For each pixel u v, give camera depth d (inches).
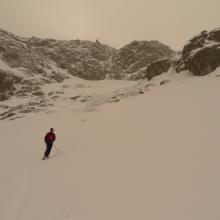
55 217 335.9
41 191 430.9
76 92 2436.0
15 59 2896.2
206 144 453.7
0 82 2337.6
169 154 453.4
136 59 3826.3
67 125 1209.4
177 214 281.1
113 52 4197.8
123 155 517.3
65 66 3484.3
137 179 384.8
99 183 406.6
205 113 696.4
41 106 1959.9
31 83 2564.0
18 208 382.3
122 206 323.9
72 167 520.1
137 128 763.4
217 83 1124.5
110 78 3452.3
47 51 3676.2
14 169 611.8
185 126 621.3
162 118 799.1
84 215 325.4
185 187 328.5
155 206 305.6
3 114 1872.5
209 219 259.6
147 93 1497.3
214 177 331.6
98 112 1334.9
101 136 812.6
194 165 381.7
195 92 1074.7
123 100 1590.8
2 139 1163.9
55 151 770.8
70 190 407.8
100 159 528.1
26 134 1181.7
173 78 1706.4
